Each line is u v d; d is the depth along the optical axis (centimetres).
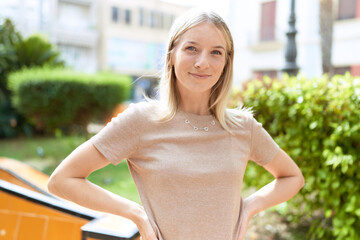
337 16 1465
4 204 237
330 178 269
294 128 289
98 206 118
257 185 342
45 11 2230
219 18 125
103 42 2547
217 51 125
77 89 802
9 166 314
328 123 267
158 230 118
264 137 140
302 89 286
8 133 977
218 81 135
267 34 1717
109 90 838
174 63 129
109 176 551
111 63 2600
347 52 1441
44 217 223
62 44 2420
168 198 118
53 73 825
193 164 120
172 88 130
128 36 2658
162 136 123
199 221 118
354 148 256
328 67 542
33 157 700
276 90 309
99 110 839
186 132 125
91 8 2491
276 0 1666
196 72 123
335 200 267
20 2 2095
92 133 849
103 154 119
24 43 1024
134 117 123
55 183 117
